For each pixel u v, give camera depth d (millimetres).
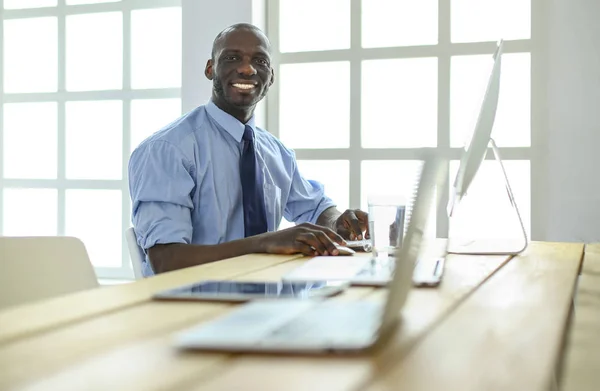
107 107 3734
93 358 592
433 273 1161
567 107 3018
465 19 3236
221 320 695
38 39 3846
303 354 598
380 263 1316
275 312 729
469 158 1429
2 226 3932
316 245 1581
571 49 3008
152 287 1029
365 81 3379
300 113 3475
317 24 3436
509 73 3168
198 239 2207
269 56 2426
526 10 3158
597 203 2979
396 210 1385
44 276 1318
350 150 3396
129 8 3668
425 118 3309
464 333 699
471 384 510
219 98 2361
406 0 3314
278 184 2469
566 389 612
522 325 744
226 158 2244
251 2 3316
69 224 3816
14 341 661
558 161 3033
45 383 514
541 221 3115
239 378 526
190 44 3410
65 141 3811
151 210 1994
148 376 532
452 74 3258
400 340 662
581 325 842
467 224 3219
